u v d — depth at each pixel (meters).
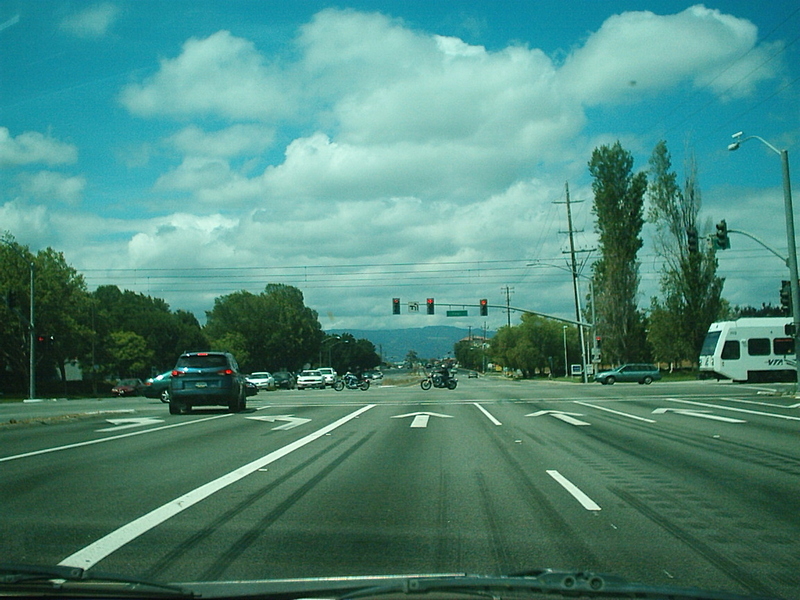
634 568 6.12
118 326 99.44
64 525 7.72
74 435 17.47
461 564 6.25
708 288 59.31
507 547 6.81
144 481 10.51
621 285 63.06
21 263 65.62
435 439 16.02
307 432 17.91
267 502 8.96
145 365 87.25
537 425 19.17
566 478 10.62
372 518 8.06
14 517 8.12
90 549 6.73
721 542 6.97
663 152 60.00
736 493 9.41
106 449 14.40
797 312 30.11
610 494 9.39
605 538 7.14
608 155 63.09
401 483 10.29
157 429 19.02
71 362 80.00
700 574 5.95
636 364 55.62
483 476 10.87
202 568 6.11
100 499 9.16
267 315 117.50
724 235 30.47
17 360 66.62
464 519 8.00
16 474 11.16
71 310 68.88
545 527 7.60
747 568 6.11
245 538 7.17
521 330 111.44
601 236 63.91
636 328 63.34
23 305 64.88
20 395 64.88
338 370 171.25
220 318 118.81
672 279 59.84
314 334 127.00
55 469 11.68
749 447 14.09
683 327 59.66
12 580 4.46
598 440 15.50
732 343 46.03
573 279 61.25
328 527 7.64
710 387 40.28
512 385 57.94
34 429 19.36
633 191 62.72
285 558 6.43
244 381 27.23
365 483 10.30
